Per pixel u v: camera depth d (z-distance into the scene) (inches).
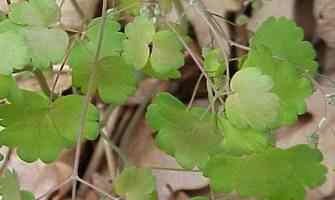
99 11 12.4
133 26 9.0
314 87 10.0
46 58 8.8
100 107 14.4
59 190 14.8
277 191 8.6
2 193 8.7
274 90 8.8
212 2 13.9
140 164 14.8
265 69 8.7
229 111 8.3
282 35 9.4
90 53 9.2
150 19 9.3
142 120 15.0
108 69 9.1
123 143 14.7
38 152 8.9
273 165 8.6
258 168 8.5
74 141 9.0
